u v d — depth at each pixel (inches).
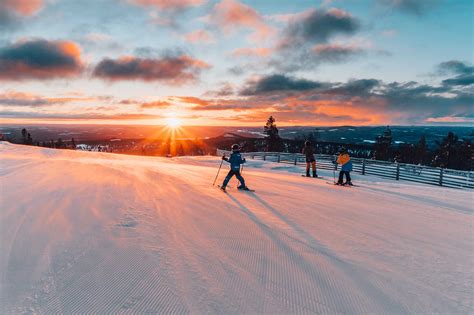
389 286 139.5
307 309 118.3
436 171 690.2
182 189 341.7
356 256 172.6
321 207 295.0
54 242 165.0
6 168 411.5
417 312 119.8
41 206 227.6
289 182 508.7
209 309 114.3
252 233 200.2
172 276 136.9
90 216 210.7
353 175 762.2
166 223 208.4
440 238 214.7
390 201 360.2
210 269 145.8
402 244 197.3
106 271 138.3
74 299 117.1
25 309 110.2
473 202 387.2
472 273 156.9
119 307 113.6
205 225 210.4
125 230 188.4
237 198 315.6
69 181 335.9
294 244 185.5
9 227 183.0
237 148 370.6
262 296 125.4
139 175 428.8
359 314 117.1
